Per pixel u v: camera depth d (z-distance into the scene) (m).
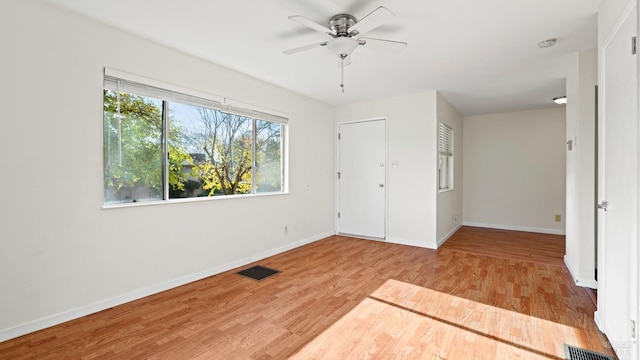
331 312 2.37
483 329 2.10
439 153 4.59
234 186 3.63
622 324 1.71
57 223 2.18
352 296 2.67
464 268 3.45
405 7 2.16
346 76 3.69
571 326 2.13
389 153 4.77
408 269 3.42
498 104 5.20
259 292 2.77
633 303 1.56
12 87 1.98
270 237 4.00
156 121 2.84
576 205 2.98
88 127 2.33
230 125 3.57
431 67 3.37
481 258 3.85
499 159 5.96
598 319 2.11
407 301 2.56
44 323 2.11
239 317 2.29
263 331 2.08
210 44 2.79
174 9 2.19
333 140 5.31
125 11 2.22
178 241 2.94
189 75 3.01
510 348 1.87
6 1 1.95
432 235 4.39
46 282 2.13
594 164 2.86
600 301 2.09
